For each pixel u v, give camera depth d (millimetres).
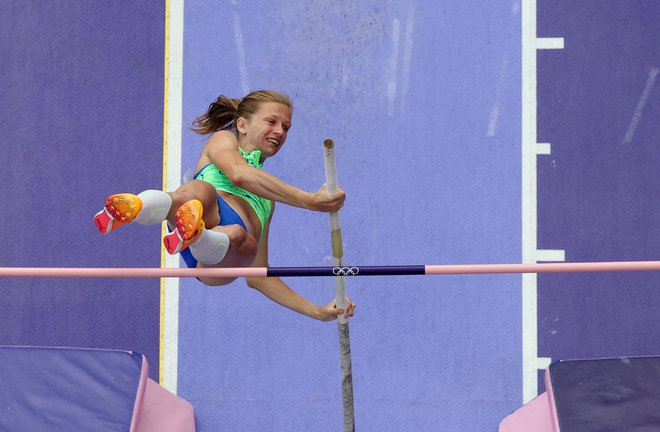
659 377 19156
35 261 21594
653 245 21453
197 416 20703
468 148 22062
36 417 17906
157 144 22219
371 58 22625
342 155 22094
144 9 22938
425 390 20781
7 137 22234
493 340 21047
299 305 17688
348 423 17812
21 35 22781
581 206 21703
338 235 15945
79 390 18500
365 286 21422
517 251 21531
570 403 18781
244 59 22656
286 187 15242
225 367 21031
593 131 22062
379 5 22891
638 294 21234
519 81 22375
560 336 21047
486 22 22750
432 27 22750
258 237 16578
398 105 22359
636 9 22719
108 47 22719
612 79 22328
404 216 21750
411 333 21125
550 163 21938
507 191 21828
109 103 22406
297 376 20953
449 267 15906
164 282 21531
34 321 21344
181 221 14016
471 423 20562
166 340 21219
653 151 21938
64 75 22562
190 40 22766
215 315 21344
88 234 21750
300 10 22906
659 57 22438
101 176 22062
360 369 20922
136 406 18406
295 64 22625
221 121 17453
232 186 16172
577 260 21422
